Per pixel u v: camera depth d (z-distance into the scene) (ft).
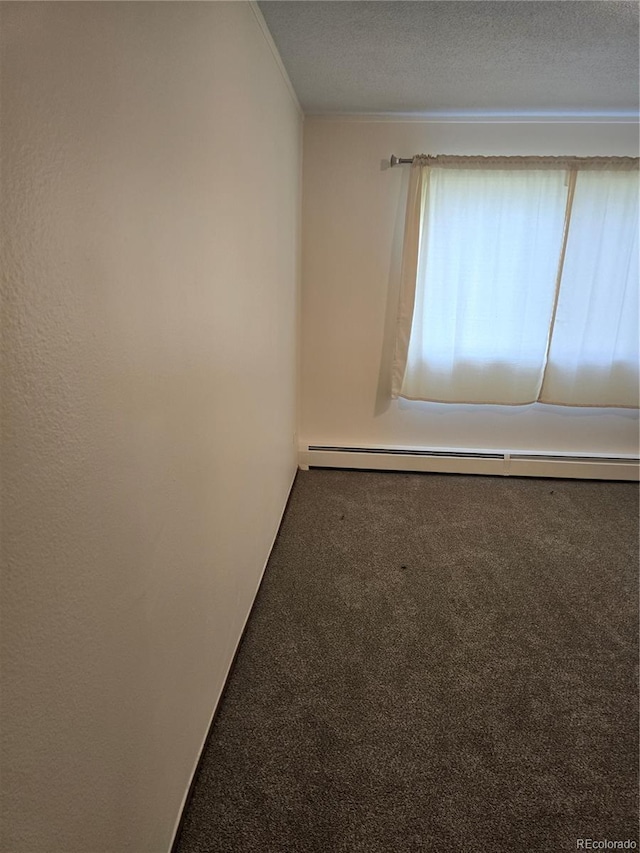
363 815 4.19
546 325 10.62
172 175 3.35
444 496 10.50
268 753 4.74
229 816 4.17
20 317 1.85
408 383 11.18
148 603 3.23
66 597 2.26
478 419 11.60
